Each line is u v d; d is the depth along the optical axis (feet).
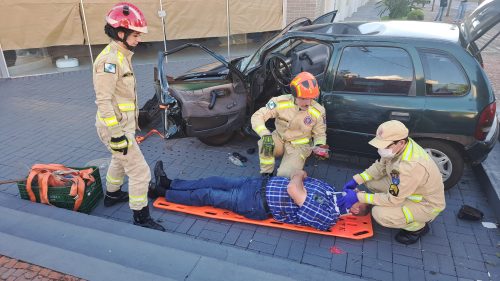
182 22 33.17
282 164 13.66
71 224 10.84
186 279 8.72
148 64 33.58
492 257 11.10
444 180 13.92
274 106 13.38
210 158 16.96
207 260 9.36
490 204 13.48
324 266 10.77
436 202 10.98
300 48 16.46
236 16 34.22
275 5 34.63
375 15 66.08
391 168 10.98
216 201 12.62
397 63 13.52
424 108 13.20
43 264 9.07
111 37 10.43
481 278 10.36
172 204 13.34
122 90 10.92
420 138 13.74
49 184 12.44
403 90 13.48
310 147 13.83
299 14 34.81
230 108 15.92
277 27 35.42
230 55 35.35
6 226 10.72
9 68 30.50
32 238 10.21
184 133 16.21
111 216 12.96
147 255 9.55
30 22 29.68
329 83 14.39
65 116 21.98
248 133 16.93
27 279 8.68
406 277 10.40
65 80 29.43
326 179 15.30
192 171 15.85
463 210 12.73
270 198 11.97
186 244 10.73
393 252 11.32
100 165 16.24
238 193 12.43
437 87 13.15
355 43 14.02
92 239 10.16
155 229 11.98
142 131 19.66
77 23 30.86
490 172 14.37
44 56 32.45
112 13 10.15
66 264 9.03
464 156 13.70
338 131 14.67
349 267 10.74
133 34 10.41
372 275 10.47
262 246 11.54
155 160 16.75
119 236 10.30
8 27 29.22
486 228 12.36
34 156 17.04
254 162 16.58
